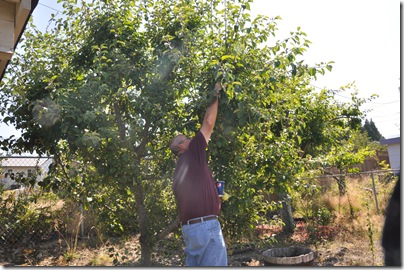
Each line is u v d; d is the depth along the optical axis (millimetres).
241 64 3449
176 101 4121
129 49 4215
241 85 3305
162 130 4090
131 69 4008
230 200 3898
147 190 4445
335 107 8250
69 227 7152
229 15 3762
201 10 4262
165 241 5254
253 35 3695
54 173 4656
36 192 6824
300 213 9172
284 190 3979
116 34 4168
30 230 6965
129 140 4047
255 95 3529
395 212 1618
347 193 9062
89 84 3828
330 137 7852
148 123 4164
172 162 4160
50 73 4453
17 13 2824
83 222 7371
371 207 8633
